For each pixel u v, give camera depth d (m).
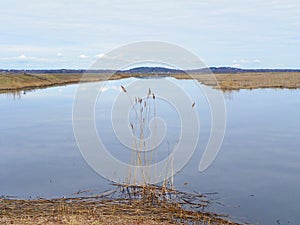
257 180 13.06
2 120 27.42
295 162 15.33
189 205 10.83
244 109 31.08
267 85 55.38
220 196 11.55
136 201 11.02
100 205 10.66
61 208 10.16
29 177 13.62
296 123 24.25
